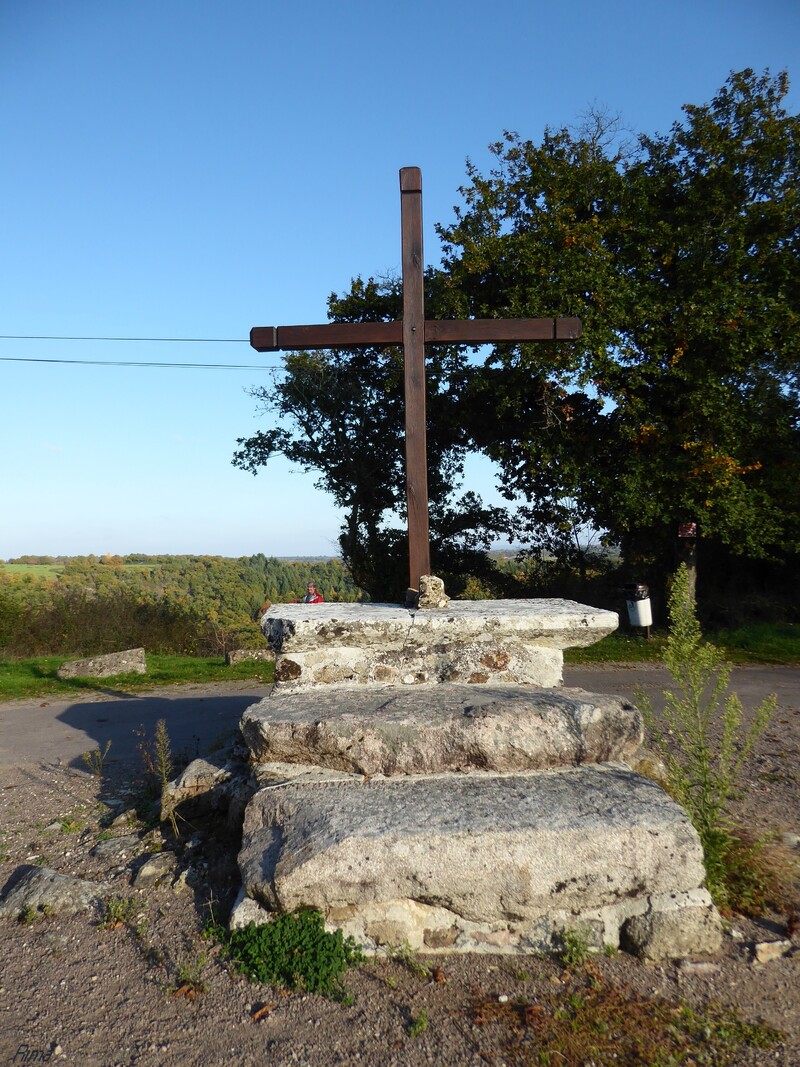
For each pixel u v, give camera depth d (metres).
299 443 19.50
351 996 3.00
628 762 4.64
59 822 5.13
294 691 4.46
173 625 18.78
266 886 3.29
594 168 14.46
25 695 10.81
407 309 4.98
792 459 15.85
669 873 3.34
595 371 13.20
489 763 3.88
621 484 14.44
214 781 4.73
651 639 14.11
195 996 3.05
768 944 3.31
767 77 15.08
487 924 3.31
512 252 13.91
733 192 14.93
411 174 4.98
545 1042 2.75
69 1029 2.89
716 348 13.77
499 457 16.02
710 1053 2.69
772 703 4.12
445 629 4.44
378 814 3.45
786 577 18.61
